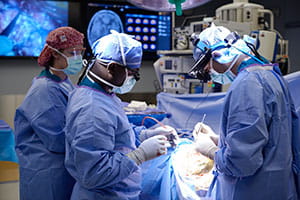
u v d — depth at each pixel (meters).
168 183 1.69
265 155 1.40
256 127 1.33
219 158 1.42
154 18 4.00
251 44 1.54
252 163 1.33
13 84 3.80
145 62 4.26
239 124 1.35
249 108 1.35
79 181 1.37
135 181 1.50
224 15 2.78
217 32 1.51
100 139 1.33
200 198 1.56
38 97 1.67
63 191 1.71
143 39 3.99
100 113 1.36
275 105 1.38
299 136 1.52
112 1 3.88
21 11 3.66
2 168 3.03
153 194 1.77
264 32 2.52
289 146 1.44
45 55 1.74
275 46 2.61
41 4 3.72
